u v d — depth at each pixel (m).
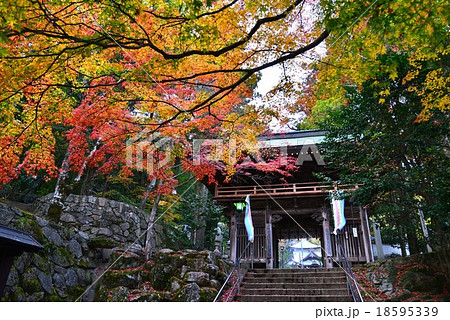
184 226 18.75
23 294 7.98
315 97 6.81
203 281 9.20
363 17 4.66
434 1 4.22
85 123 7.24
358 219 14.83
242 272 10.40
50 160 8.48
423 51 5.18
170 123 8.13
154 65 5.53
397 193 8.85
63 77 6.09
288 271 10.50
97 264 11.57
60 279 9.45
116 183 17.78
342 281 9.41
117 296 8.55
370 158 7.82
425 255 9.86
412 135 7.61
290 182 15.99
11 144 7.29
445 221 7.67
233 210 16.23
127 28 5.21
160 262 10.18
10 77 5.07
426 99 7.23
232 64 6.53
